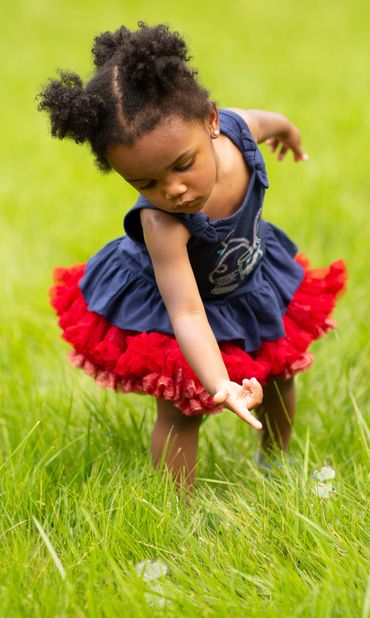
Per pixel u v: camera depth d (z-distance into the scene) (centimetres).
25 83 1066
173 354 329
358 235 583
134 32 296
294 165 708
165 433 349
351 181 678
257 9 1404
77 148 837
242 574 281
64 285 381
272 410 377
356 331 470
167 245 309
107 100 286
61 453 374
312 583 278
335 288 379
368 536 300
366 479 333
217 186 321
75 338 353
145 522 313
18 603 271
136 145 284
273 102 899
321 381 432
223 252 328
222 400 285
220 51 1143
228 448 392
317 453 374
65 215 671
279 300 359
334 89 941
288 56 1105
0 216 665
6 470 342
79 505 326
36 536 321
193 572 292
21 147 844
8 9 1459
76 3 1491
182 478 346
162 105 283
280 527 307
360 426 362
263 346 353
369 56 1075
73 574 292
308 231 586
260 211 340
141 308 342
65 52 1198
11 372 456
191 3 1459
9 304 527
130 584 277
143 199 317
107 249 362
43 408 409
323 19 1313
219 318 340
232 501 338
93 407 422
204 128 294
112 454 374
